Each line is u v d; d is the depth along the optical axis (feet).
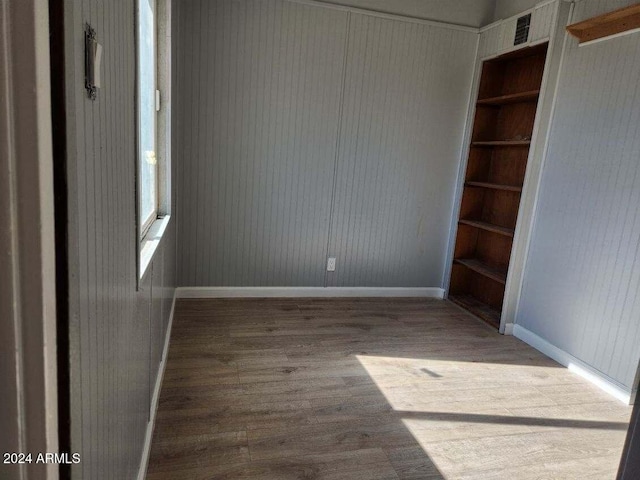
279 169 11.76
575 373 9.09
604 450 6.58
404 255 13.26
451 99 12.60
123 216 3.51
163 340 7.99
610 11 8.46
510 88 12.14
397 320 11.45
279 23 10.98
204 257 11.77
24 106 1.60
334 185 12.23
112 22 2.93
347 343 9.78
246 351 9.01
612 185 8.44
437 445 6.43
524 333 10.66
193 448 5.96
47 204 1.72
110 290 3.02
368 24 11.55
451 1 12.05
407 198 12.89
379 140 12.30
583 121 9.11
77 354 2.06
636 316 7.89
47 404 1.81
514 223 11.89
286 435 6.39
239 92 11.09
